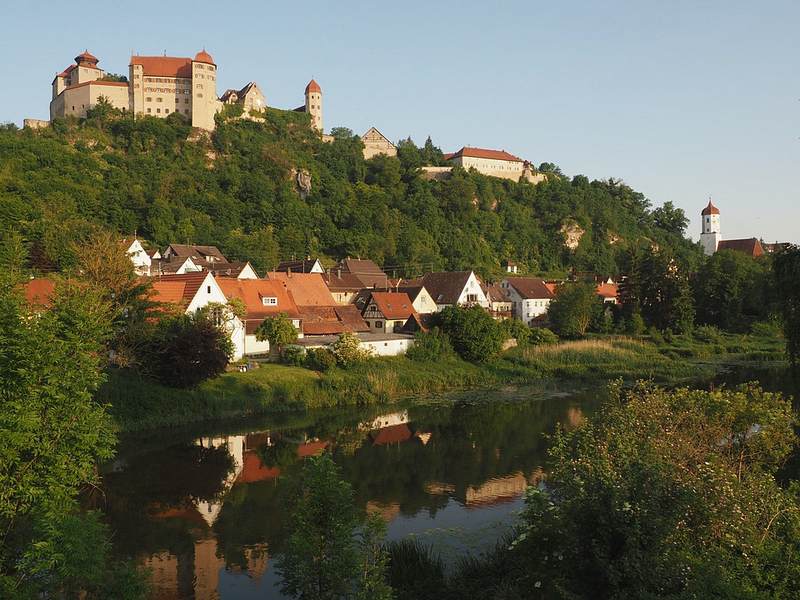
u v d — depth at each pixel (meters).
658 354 86.75
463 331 75.19
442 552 25.50
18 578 15.15
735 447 24.77
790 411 27.53
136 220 140.12
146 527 29.55
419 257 161.00
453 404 58.38
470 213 196.88
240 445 44.12
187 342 51.44
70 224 94.25
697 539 16.42
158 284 64.69
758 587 15.16
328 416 53.22
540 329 90.44
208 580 24.30
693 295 118.00
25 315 20.38
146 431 47.00
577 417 52.31
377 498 32.81
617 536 14.15
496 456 40.88
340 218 173.00
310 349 63.91
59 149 155.62
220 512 31.50
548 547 15.78
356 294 102.69
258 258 130.50
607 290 143.38
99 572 15.20
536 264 193.38
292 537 16.94
